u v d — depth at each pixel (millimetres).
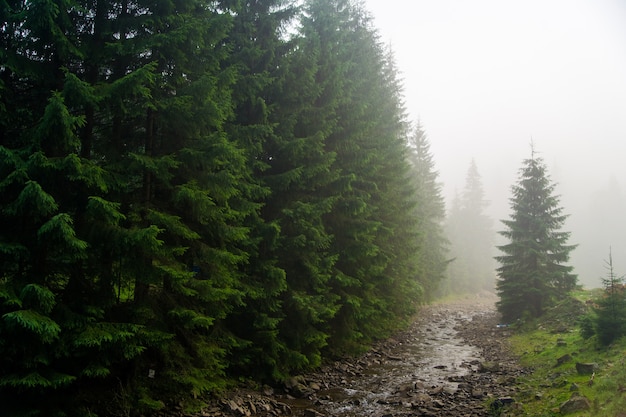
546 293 22922
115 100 8000
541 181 24281
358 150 16594
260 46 13734
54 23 7332
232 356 11977
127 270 8414
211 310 10352
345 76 18859
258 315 11945
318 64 16062
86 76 8805
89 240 7871
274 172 14047
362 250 15758
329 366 15469
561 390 10023
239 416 10250
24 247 6855
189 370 9898
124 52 8273
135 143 9891
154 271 8477
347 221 16078
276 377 12508
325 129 14562
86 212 7656
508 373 13727
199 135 9836
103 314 8391
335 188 15164
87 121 8430
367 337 18750
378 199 19312
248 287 11609
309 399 12156
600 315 12742
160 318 9336
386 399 12086
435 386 13234
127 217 8570
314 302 13461
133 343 8062
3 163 6637
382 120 21594
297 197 14016
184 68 9531
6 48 7605
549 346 15828
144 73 7723
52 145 7539
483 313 34219
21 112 7680
